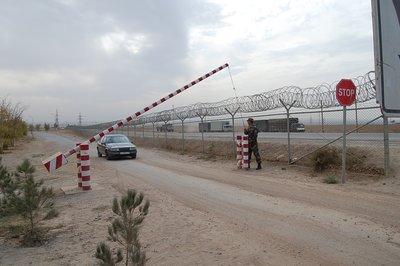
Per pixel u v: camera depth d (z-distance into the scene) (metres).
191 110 25.59
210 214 8.77
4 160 25.78
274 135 31.25
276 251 6.14
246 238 6.87
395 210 8.35
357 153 13.72
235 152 20.94
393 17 3.14
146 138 42.88
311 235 6.88
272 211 8.79
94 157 27.95
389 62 3.10
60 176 16.70
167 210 9.24
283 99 16.02
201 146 27.23
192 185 12.96
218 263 5.75
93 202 10.47
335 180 11.95
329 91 14.62
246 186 12.30
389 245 6.21
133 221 4.99
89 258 6.12
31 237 7.20
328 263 5.56
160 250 6.41
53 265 5.91
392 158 12.72
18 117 41.88
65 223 8.31
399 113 3.12
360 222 7.55
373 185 11.13
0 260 6.21
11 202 7.35
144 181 14.34
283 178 13.49
